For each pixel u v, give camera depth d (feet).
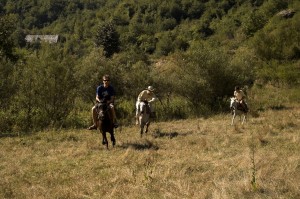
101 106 45.29
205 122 67.87
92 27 419.95
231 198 26.76
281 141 46.98
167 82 84.79
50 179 33.73
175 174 33.86
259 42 141.59
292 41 142.20
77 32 415.64
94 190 30.63
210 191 28.60
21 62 72.23
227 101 85.46
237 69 90.27
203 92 83.46
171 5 399.03
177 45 304.50
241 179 30.78
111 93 46.60
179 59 90.89
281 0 276.21
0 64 65.36
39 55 71.15
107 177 34.09
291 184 28.71
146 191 29.55
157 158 39.93
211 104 84.89
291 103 92.27
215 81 83.76
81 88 77.25
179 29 359.87
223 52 90.43
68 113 69.62
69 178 34.14
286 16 198.39
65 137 53.78
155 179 32.45
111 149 45.24
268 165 34.99
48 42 75.51
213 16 364.79
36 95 67.72
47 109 68.18
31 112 67.05
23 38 351.87
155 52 310.65
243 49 149.28
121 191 29.71
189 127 62.28
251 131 54.39
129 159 39.63
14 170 36.96
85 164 38.83
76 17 475.72
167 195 28.27
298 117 66.90
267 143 46.03
